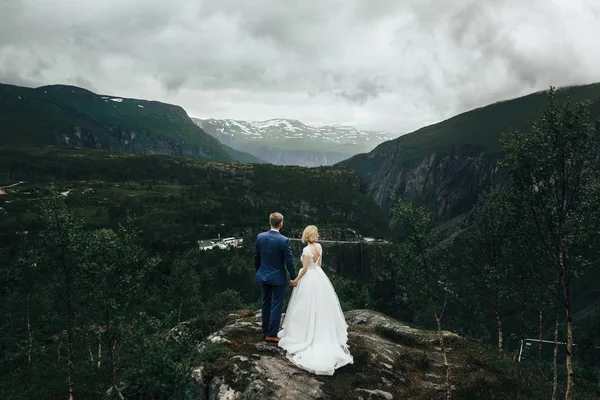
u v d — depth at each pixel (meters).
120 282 23.55
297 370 11.68
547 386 20.17
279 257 12.53
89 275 23.62
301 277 12.57
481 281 34.19
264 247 12.60
